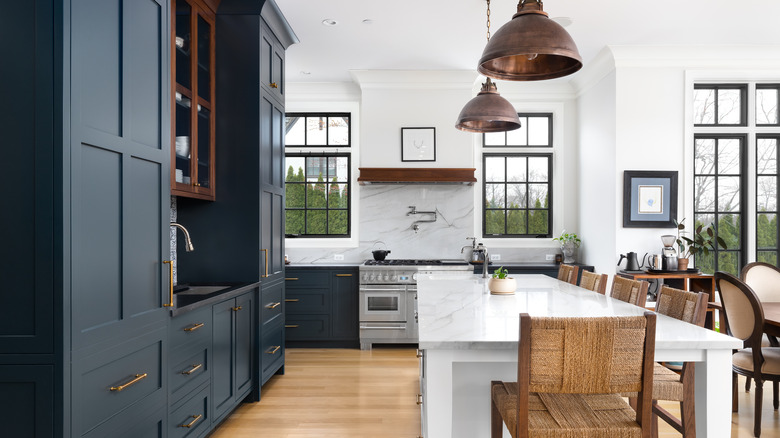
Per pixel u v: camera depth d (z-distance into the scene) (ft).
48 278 4.90
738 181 16.22
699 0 12.05
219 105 11.39
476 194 18.98
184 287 10.19
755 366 9.08
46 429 4.91
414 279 16.38
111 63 5.77
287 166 19.12
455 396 7.38
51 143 4.90
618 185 15.44
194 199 11.42
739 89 16.14
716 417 5.87
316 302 16.72
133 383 6.22
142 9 6.49
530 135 19.22
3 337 4.94
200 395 8.42
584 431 5.29
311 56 16.08
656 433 8.07
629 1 12.11
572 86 18.79
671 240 14.83
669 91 15.52
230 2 11.26
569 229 18.88
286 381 12.86
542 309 7.88
